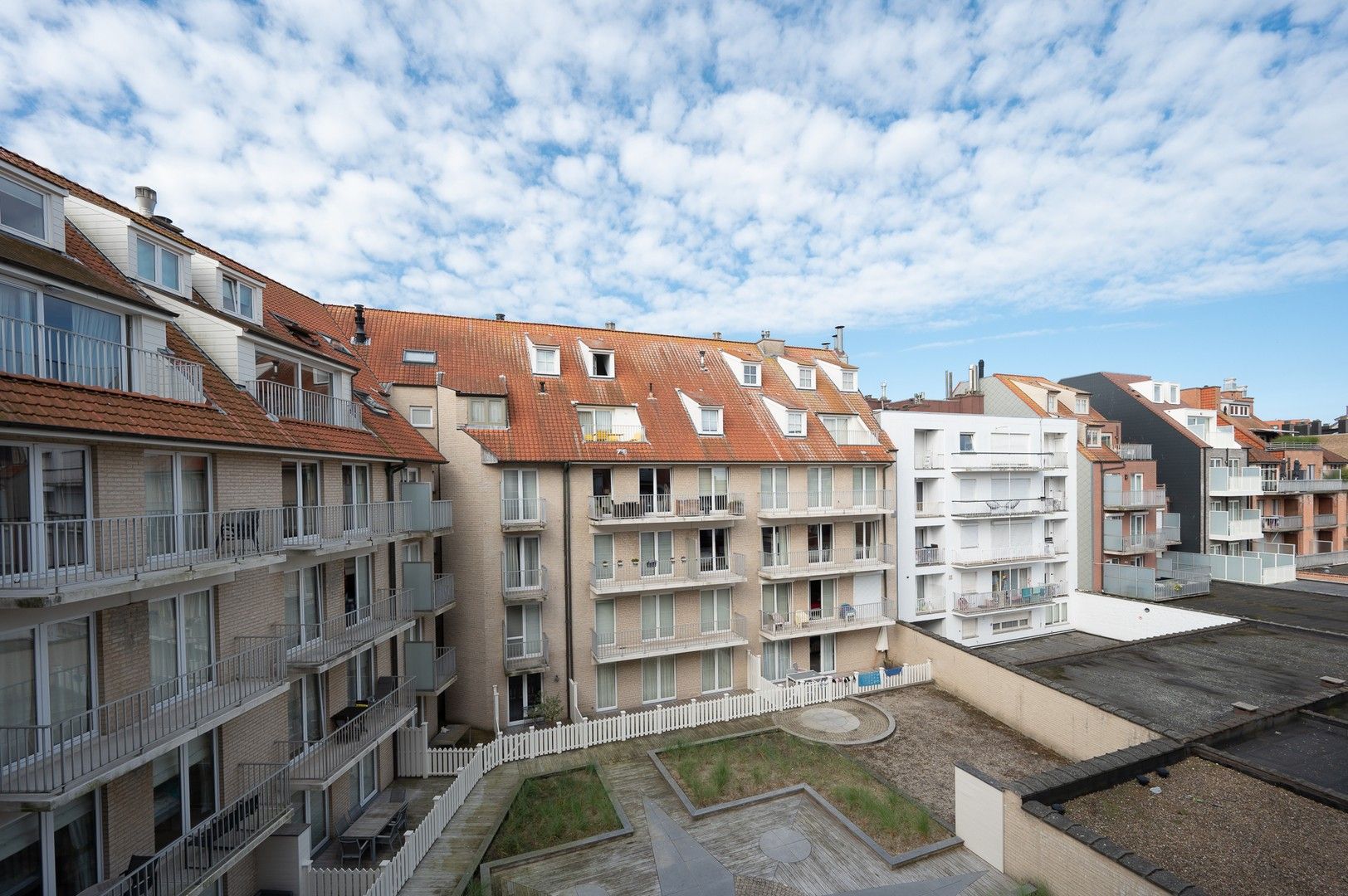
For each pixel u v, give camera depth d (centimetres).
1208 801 1177
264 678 1116
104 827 867
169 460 1001
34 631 800
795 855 1313
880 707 2119
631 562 2142
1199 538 3559
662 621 2191
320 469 1393
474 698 1964
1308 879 958
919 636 2420
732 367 2767
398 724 1441
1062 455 3186
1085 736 1675
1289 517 4038
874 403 3925
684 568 2217
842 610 2514
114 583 803
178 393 1054
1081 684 1850
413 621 1614
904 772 1677
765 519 2341
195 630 1043
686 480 2256
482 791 1573
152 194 1548
